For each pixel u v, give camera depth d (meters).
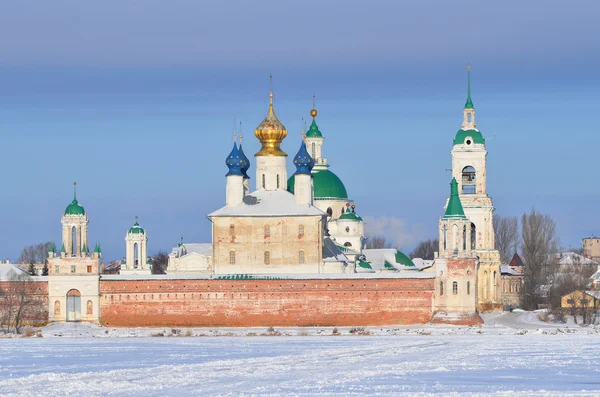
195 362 171.00
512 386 138.25
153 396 129.88
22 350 197.12
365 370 154.75
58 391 134.12
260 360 170.38
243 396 129.50
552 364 163.25
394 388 135.88
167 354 186.38
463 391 133.75
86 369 161.62
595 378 146.62
